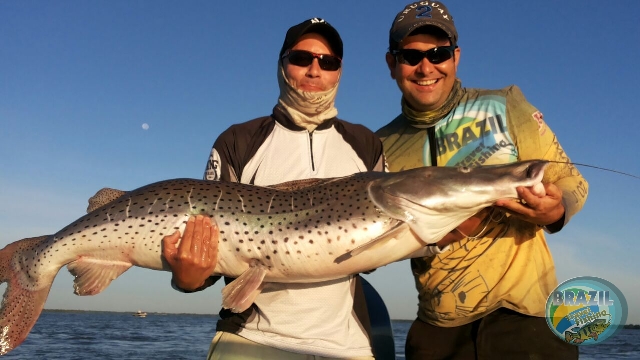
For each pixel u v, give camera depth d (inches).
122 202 48.8
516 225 54.3
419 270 57.7
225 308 43.3
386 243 46.2
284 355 43.6
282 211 46.3
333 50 50.1
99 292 48.6
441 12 56.5
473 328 55.8
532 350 53.4
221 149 49.4
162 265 47.3
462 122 57.4
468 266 54.8
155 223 47.0
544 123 56.6
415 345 59.0
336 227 45.6
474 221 52.4
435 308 56.6
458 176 48.3
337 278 46.5
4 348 48.2
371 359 46.3
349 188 47.4
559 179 55.8
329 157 49.8
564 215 51.0
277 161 49.1
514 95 57.7
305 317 44.6
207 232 44.5
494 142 55.9
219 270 46.7
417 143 59.4
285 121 50.3
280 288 46.1
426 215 47.4
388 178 48.0
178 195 47.7
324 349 43.4
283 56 49.8
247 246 45.6
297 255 45.1
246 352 44.3
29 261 49.8
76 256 49.1
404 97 59.8
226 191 47.5
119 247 47.7
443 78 56.6
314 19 48.8
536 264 54.5
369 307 59.9
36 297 49.3
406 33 55.7
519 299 53.4
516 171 48.0
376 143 53.3
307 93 48.5
